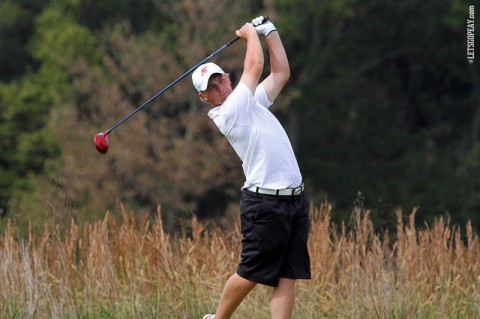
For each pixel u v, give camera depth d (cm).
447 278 2308
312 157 9475
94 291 2230
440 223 2428
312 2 8988
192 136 8394
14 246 2319
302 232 1794
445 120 10275
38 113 9812
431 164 9100
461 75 10025
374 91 10012
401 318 2106
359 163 9531
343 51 9888
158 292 2211
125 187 8169
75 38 9519
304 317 2127
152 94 8544
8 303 2134
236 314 2142
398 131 9912
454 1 9412
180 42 8531
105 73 9369
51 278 2288
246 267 1789
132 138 8150
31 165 9756
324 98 9725
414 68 10100
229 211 7162
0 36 10544
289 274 1795
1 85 9881
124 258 2328
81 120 8494
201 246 2372
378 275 2172
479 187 8725
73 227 2348
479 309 2170
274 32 1862
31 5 10700
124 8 10262
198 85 1784
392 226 2519
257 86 1864
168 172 8112
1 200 9588
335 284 2256
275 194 1739
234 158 8362
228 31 8400
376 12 9850
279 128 1770
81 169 8012
